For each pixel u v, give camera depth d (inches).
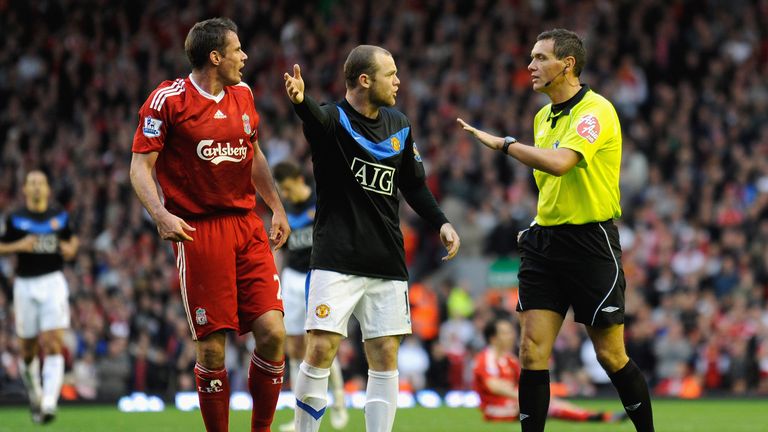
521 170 3134.8
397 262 962.7
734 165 3115.2
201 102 960.3
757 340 2459.4
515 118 3265.3
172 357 2389.3
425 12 3796.8
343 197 948.6
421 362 2506.2
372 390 959.6
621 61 3627.0
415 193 1012.5
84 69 3666.3
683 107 3366.1
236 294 970.1
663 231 2849.4
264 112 3420.3
